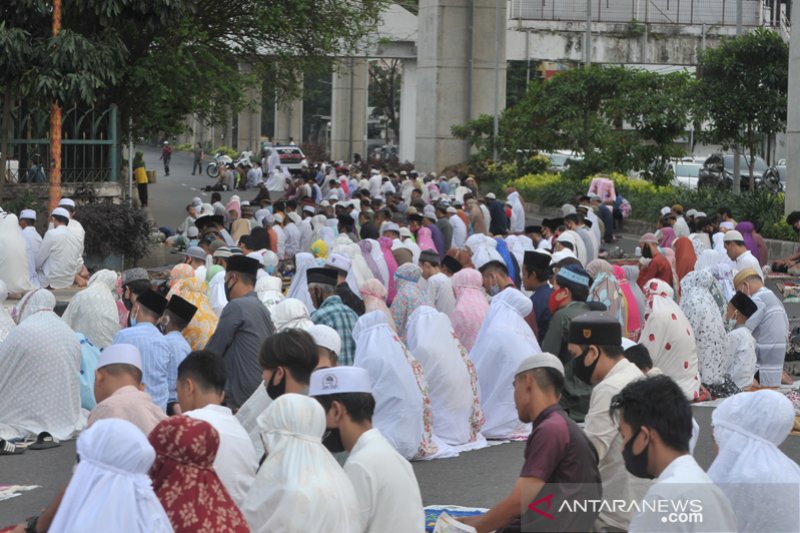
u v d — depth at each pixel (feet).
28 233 64.95
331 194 142.82
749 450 17.33
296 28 97.81
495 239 61.36
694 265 59.06
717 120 107.86
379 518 18.26
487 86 171.94
